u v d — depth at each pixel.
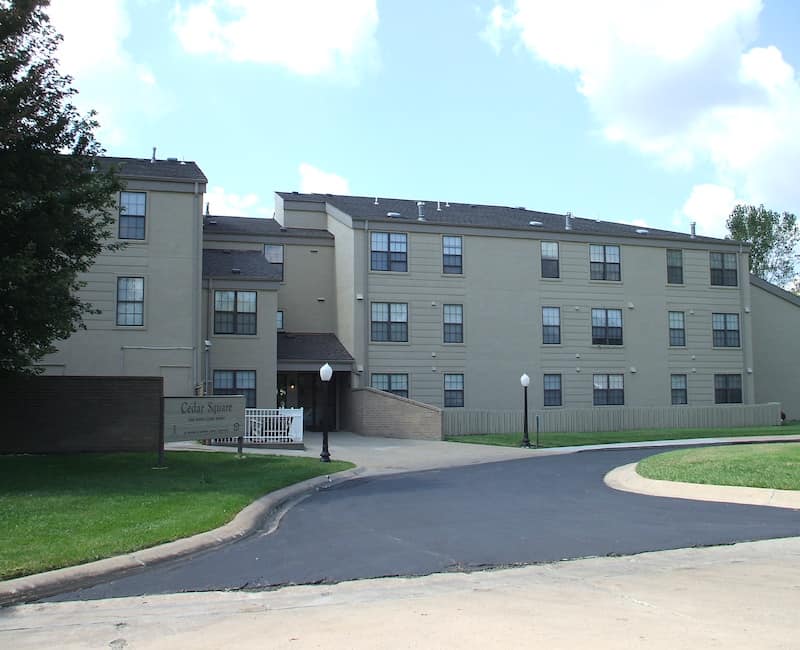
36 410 19.62
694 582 7.84
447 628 6.25
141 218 26.92
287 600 7.29
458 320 34.22
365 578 8.12
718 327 38.94
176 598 7.39
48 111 15.63
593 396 36.00
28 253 14.44
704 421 35.97
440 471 20.25
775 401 41.00
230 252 33.44
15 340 16.17
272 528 11.32
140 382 20.39
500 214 38.75
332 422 34.88
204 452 21.73
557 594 7.39
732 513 12.35
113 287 26.47
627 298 37.12
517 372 34.78
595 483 16.97
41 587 7.57
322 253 35.91
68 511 11.27
